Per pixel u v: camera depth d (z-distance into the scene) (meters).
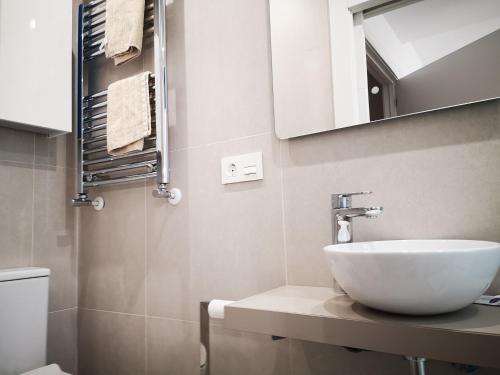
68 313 1.53
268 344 1.07
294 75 1.09
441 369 0.82
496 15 0.83
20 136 1.42
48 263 1.48
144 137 1.29
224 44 1.26
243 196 1.17
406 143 0.92
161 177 1.26
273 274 1.09
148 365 1.33
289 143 1.10
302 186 1.07
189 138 1.31
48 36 1.36
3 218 1.35
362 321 0.61
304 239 1.05
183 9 1.37
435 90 0.88
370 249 0.82
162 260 1.33
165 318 1.31
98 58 1.62
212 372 1.17
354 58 1.00
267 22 1.17
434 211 0.87
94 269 1.52
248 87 1.19
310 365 1.00
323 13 1.06
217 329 1.18
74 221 1.59
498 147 0.81
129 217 1.44
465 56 0.85
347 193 0.91
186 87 1.33
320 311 0.70
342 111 1.00
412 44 0.92
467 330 0.53
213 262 1.21
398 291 0.58
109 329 1.45
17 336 1.18
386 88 0.95
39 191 1.47
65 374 1.09
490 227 0.81
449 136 0.87
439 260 0.54
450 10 0.88
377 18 0.97
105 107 1.52
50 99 1.35
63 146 1.58
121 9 1.38
